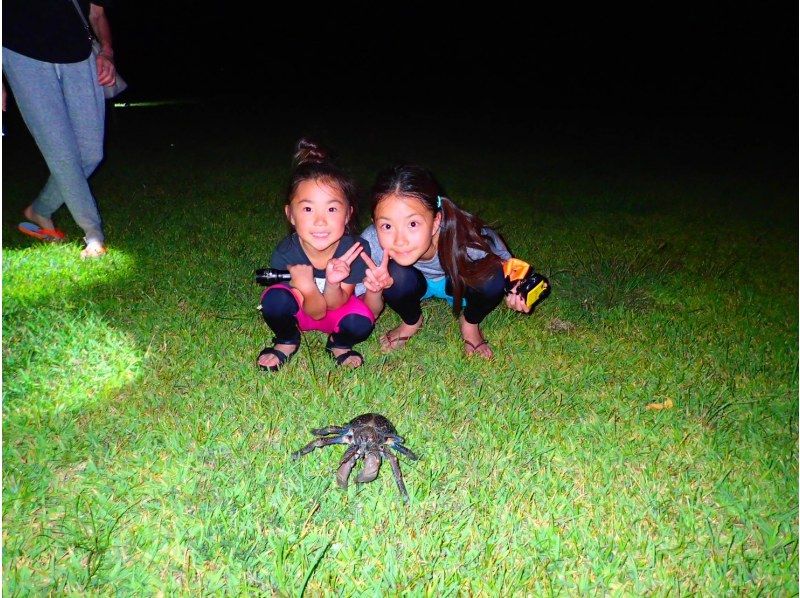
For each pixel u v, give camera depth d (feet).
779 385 5.90
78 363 5.80
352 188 5.42
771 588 3.91
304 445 4.87
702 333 6.84
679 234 10.27
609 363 6.17
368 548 4.10
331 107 23.02
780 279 8.54
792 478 4.74
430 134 18.58
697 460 4.93
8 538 4.10
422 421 5.22
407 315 6.08
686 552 4.16
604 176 14.40
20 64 7.19
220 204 10.55
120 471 4.62
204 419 5.14
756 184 14.15
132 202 10.37
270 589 3.87
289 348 5.94
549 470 4.73
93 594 3.79
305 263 5.71
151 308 6.73
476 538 4.19
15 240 8.38
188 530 4.18
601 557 4.08
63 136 7.48
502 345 6.42
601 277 7.95
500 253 5.93
